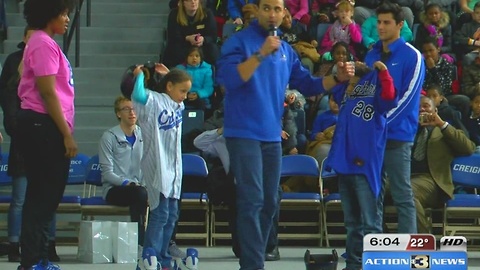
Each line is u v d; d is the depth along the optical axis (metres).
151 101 13.35
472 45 22.66
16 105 16.22
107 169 17.72
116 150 17.84
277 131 11.94
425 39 21.91
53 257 16.48
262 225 12.11
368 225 12.95
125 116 17.83
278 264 16.17
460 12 24.47
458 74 22.56
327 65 21.50
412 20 23.81
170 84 13.59
